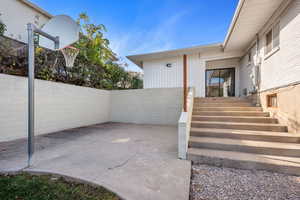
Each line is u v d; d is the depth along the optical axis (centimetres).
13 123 438
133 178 230
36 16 760
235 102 632
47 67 570
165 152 354
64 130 596
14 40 630
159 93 778
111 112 870
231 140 368
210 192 211
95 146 395
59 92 583
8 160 292
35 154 329
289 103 391
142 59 956
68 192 194
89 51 730
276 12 452
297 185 229
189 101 437
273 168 273
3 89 418
